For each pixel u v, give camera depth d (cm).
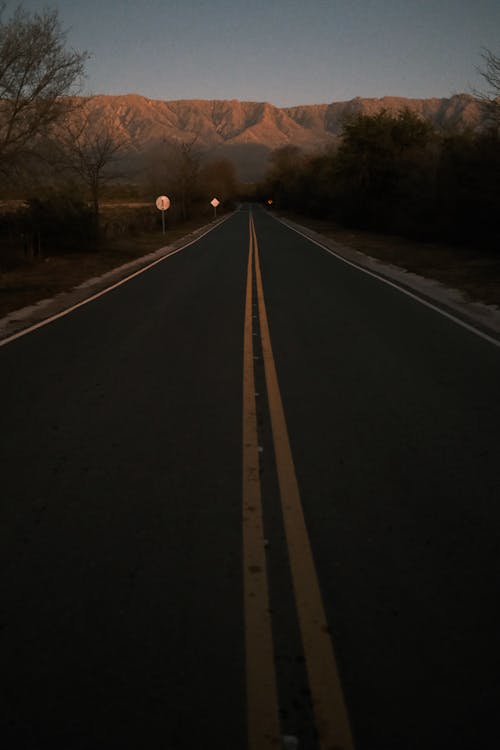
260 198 15600
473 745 227
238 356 826
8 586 325
